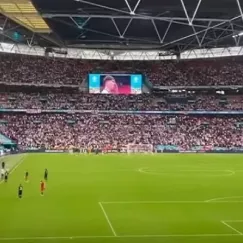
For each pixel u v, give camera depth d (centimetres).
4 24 7450
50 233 2589
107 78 10319
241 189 4338
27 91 10625
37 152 9119
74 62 11056
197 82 10781
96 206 3444
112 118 10238
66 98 10494
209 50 10706
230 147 9550
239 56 10706
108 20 5912
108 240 2447
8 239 2452
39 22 6019
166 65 11244
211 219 3002
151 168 6247
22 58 10781
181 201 3678
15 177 5078
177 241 2438
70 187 4409
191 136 9812
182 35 6875
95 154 8800
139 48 7969
